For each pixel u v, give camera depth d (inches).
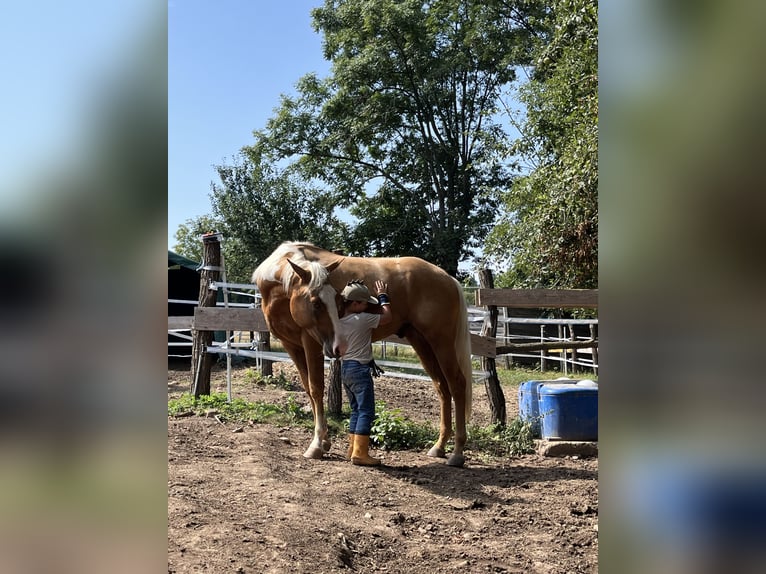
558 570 138.4
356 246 1030.4
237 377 423.8
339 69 986.1
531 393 290.2
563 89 436.1
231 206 999.6
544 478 217.8
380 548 144.1
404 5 954.1
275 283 217.3
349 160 1056.8
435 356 241.8
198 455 194.7
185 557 112.8
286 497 162.7
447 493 193.8
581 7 393.1
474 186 1031.0
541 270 450.6
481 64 995.3
